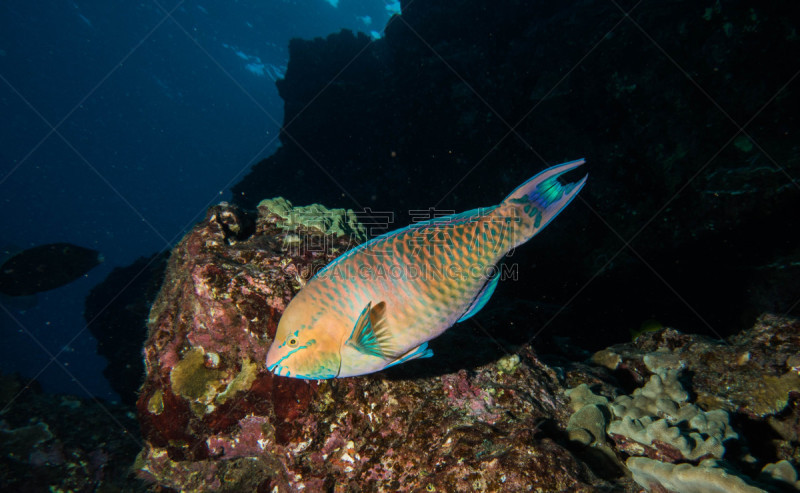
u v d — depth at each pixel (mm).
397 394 552
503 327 935
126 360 1817
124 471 1104
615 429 540
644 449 516
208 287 562
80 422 1186
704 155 1187
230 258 609
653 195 1278
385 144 2188
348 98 2266
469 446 479
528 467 446
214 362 575
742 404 587
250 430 580
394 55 2227
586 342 1348
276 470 589
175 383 577
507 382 595
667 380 584
